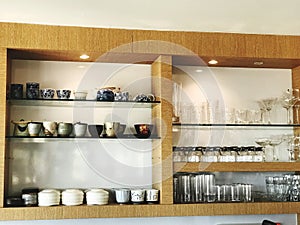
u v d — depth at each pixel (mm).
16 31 3172
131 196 3320
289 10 3387
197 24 3512
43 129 3291
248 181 3699
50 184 3445
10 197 3262
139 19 3441
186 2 3281
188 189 3418
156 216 3234
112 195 3518
